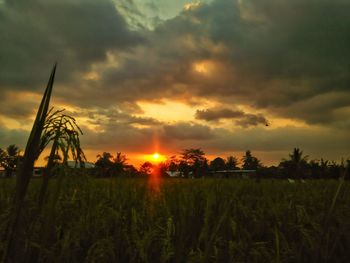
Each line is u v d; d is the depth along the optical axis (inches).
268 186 380.2
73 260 112.0
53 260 94.5
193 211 77.4
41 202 63.6
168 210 163.2
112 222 159.8
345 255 115.7
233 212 170.7
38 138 59.0
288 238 155.0
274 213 194.9
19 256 62.6
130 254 135.7
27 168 59.2
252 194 300.5
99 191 215.3
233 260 104.3
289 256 132.7
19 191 59.4
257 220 184.2
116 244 137.2
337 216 126.0
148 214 183.3
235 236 137.3
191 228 76.3
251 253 122.8
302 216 180.7
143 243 135.0
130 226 160.1
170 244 123.9
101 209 165.9
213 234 77.9
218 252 91.4
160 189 249.4
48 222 66.1
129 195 213.0
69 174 64.9
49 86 60.1
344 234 120.1
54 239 107.2
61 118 64.1
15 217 60.1
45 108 59.4
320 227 129.2
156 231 142.0
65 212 110.9
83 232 126.9
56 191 63.6
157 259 126.7
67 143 62.8
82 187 66.9
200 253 89.8
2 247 61.8
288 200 273.9
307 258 124.5
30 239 65.2
